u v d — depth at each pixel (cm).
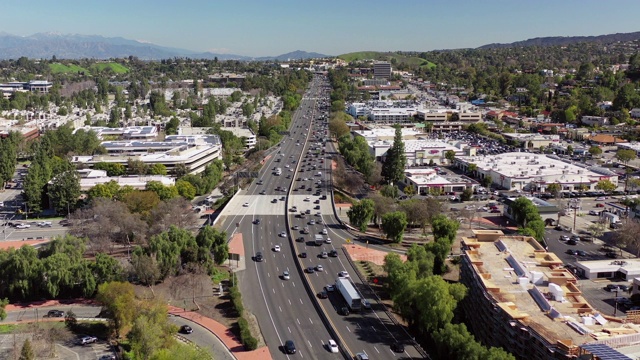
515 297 16200
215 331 17712
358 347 16625
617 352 12500
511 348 14800
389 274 19938
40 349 16288
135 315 16812
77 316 18862
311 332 17712
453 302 16950
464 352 14375
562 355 13038
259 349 16600
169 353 14562
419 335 17575
